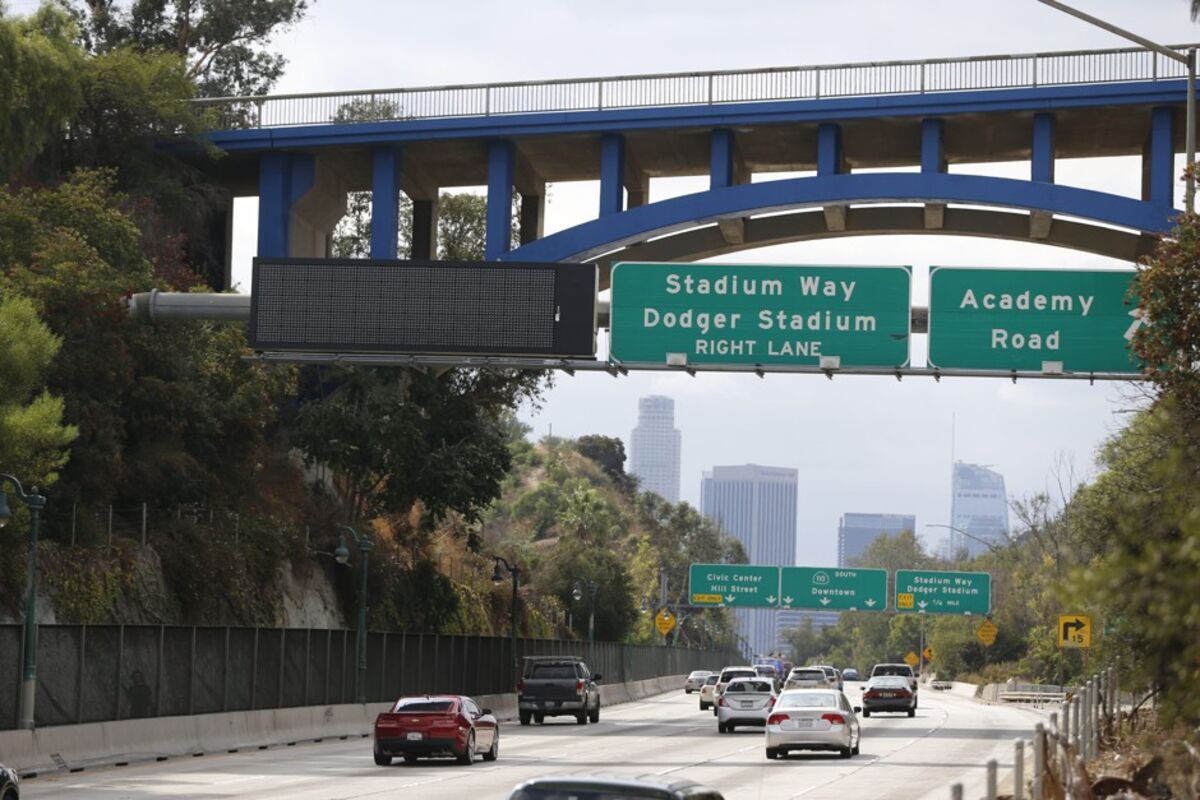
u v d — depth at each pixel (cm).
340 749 4975
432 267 4109
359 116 6812
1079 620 5684
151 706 4538
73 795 3181
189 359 6003
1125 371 3956
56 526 5278
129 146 7038
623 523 18925
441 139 6675
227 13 8719
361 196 9050
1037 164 6162
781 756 4509
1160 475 1644
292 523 6906
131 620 5406
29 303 4409
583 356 4066
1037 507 9938
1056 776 2442
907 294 4062
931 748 4953
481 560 10281
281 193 6962
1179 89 5966
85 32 8719
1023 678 11050
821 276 4091
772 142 6712
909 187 6097
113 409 5603
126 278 5616
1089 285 3994
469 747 4169
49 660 4125
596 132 6525
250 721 5034
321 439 6812
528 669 6694
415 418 6944
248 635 5184
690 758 4438
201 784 3497
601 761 4334
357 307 4122
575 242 6438
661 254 6862
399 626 7600
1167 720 1667
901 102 6225
